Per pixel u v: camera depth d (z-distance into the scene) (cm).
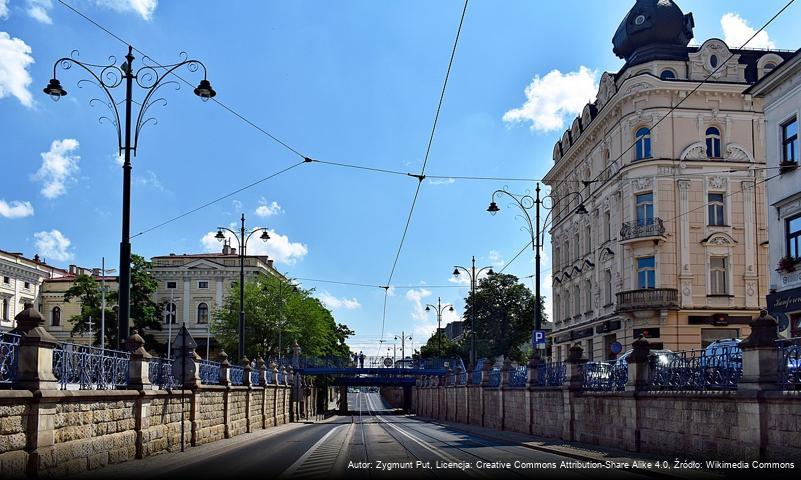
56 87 1895
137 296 7050
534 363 3017
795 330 2841
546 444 2308
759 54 4678
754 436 1397
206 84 2014
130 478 1430
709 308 4338
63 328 7031
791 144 2934
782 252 2975
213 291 8306
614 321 4703
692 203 4403
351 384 8938
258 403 3800
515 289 8644
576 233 5612
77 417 1464
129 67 1981
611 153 4778
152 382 1948
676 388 1747
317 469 1617
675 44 4684
